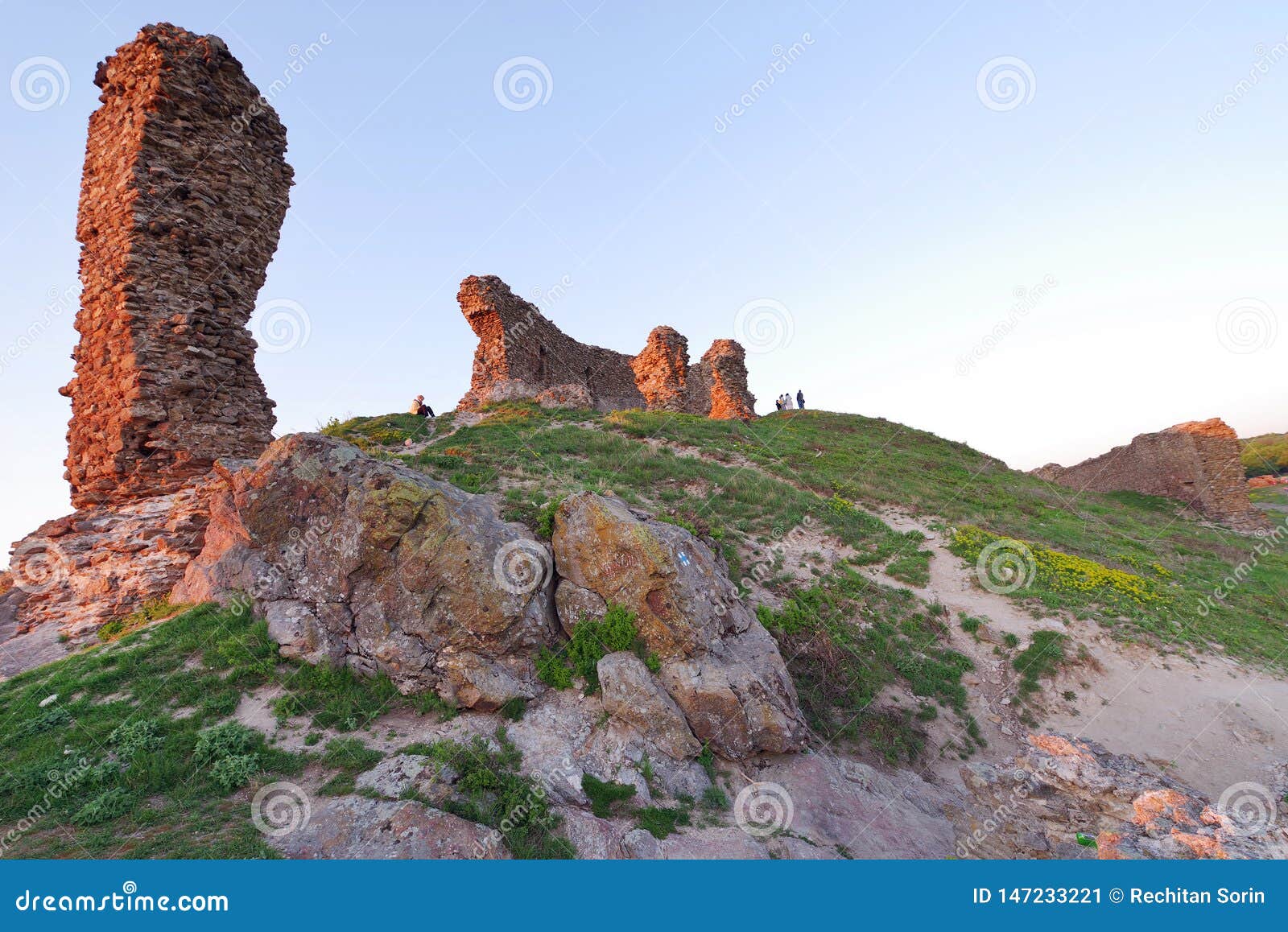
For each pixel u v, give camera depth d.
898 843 7.62
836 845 7.23
